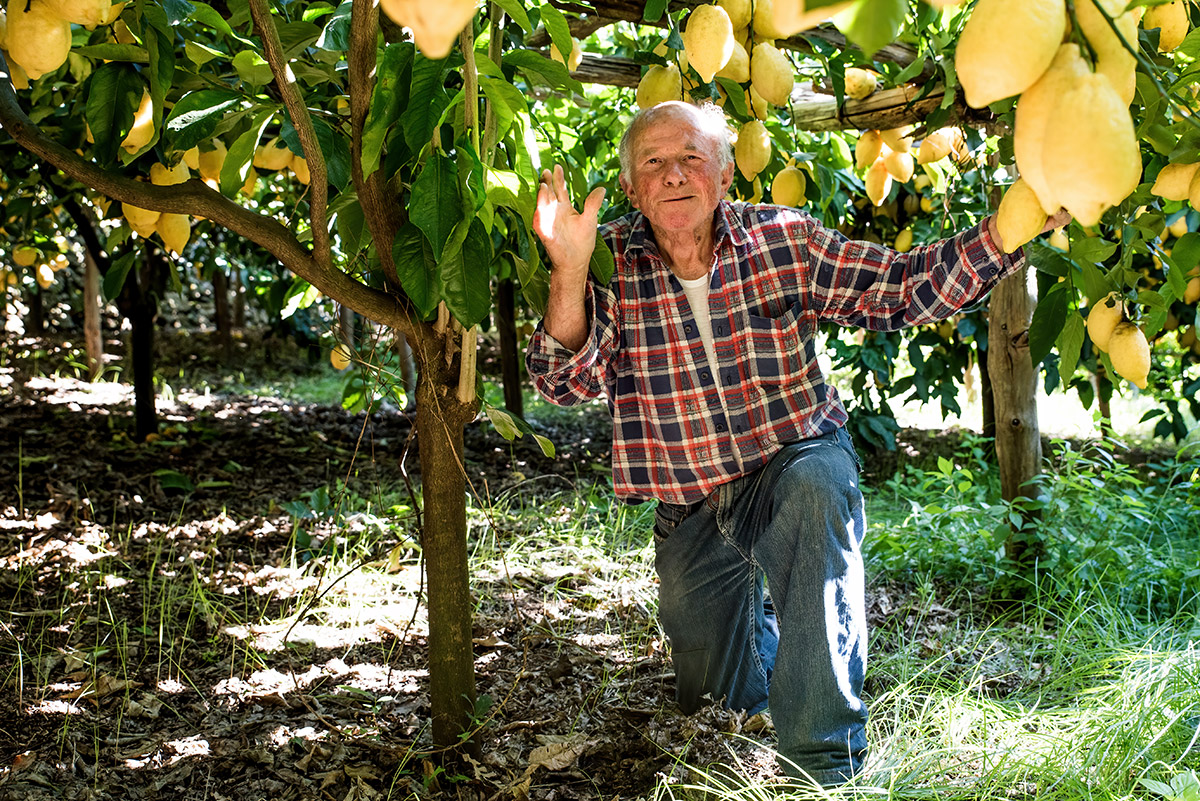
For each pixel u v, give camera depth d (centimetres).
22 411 683
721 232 220
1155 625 318
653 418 232
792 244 225
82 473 512
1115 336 183
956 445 629
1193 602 333
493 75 158
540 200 186
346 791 228
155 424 596
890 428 520
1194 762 211
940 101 253
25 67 127
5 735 251
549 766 232
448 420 216
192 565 356
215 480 526
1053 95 71
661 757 234
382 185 191
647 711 260
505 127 162
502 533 418
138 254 263
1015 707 256
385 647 309
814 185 300
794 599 206
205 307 1299
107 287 229
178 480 488
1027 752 221
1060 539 356
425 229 154
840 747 203
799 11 58
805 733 202
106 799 224
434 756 232
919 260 218
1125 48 75
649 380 230
